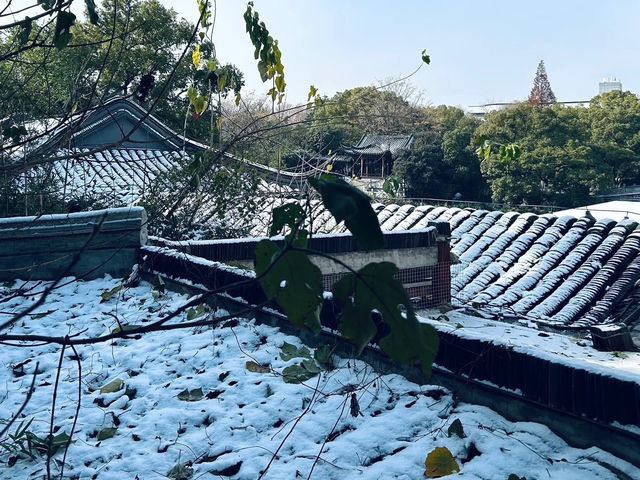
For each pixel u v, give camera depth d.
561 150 31.16
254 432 3.28
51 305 5.50
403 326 0.91
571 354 5.88
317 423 3.27
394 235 7.28
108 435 3.41
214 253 6.14
